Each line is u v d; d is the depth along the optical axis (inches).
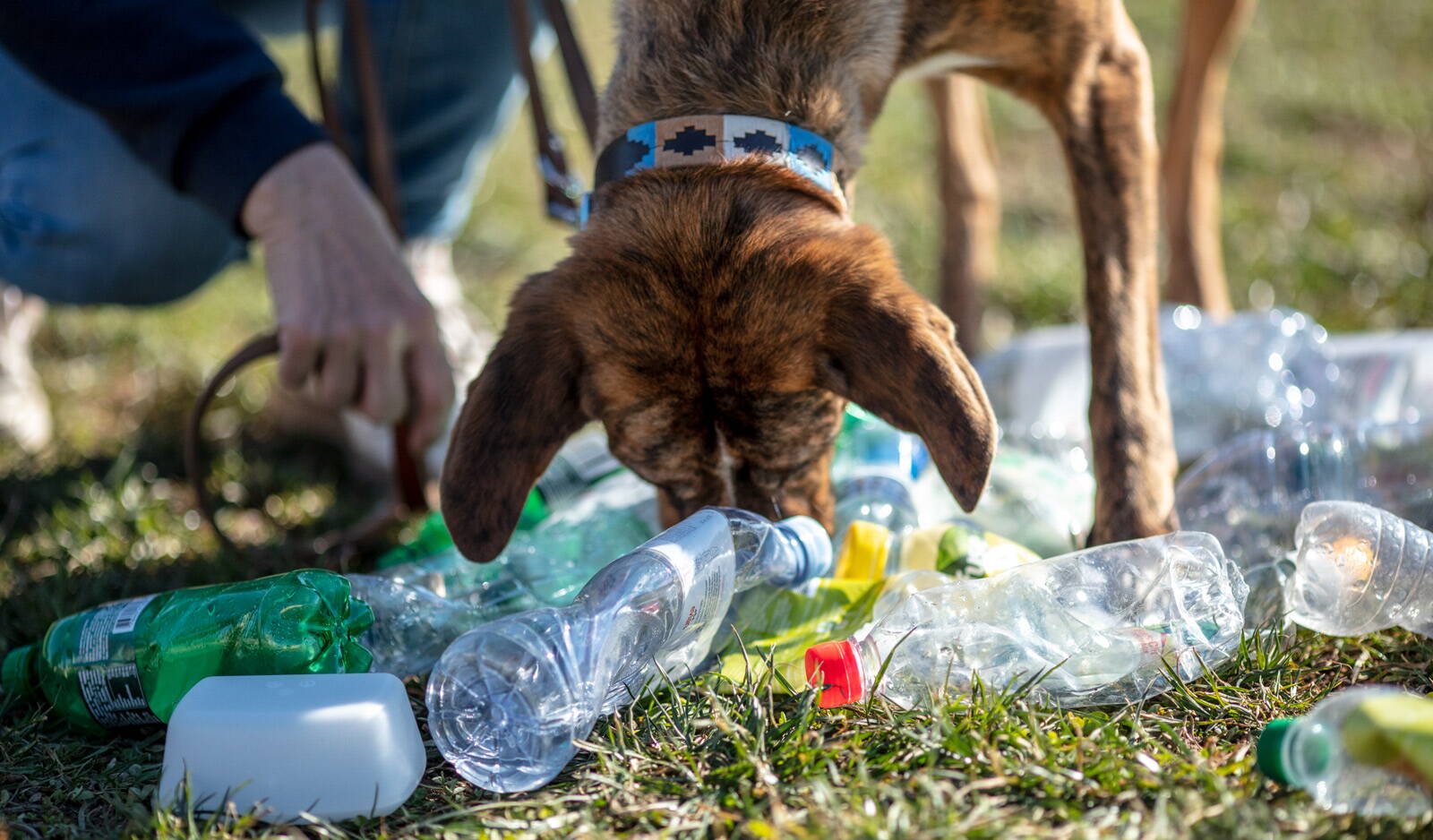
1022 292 177.2
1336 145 237.3
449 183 149.6
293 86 264.8
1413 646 81.7
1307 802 62.6
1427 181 208.7
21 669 82.8
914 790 65.8
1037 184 232.2
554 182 121.4
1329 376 120.3
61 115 121.2
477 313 170.9
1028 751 67.8
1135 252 99.1
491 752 68.9
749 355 77.6
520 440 76.7
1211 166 147.9
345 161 104.2
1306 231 186.1
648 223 82.0
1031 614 76.2
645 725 73.7
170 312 186.2
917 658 75.1
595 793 68.4
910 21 101.5
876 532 87.7
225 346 175.0
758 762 67.4
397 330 100.7
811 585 82.7
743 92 90.3
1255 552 91.4
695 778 67.7
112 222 124.3
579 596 73.4
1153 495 88.9
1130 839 59.5
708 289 78.2
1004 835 59.7
